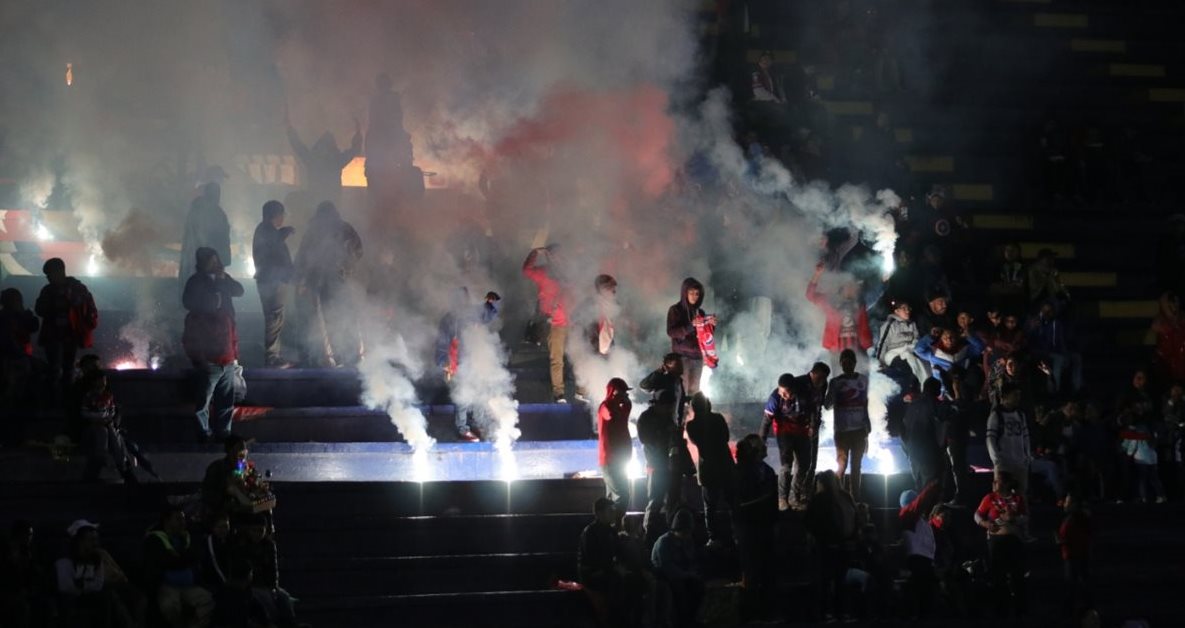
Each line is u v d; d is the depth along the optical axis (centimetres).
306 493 2027
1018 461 2069
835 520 1886
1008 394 2077
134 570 1817
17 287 2872
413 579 1894
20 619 1647
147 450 2209
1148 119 3597
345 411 2416
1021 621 1884
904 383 2450
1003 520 1930
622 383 2000
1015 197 3381
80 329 2383
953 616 1936
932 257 2698
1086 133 3328
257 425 2388
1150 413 2370
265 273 2525
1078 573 1941
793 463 2095
